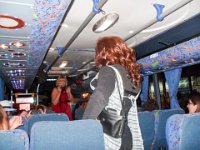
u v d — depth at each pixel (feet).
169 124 7.48
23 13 11.05
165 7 13.93
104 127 4.84
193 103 12.87
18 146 5.49
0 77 35.70
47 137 5.89
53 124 5.97
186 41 18.58
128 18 15.56
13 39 15.60
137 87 5.43
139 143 4.97
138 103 31.04
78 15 14.70
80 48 23.80
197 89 22.36
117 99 4.89
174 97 25.36
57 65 33.94
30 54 20.17
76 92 45.57
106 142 4.78
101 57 5.46
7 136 5.43
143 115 12.84
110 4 13.38
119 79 4.97
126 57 5.42
